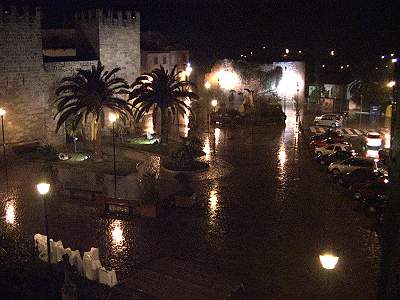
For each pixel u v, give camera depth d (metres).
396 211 10.01
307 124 65.19
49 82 50.22
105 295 16.47
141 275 17.42
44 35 56.53
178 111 51.84
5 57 46.00
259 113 65.19
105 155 47.09
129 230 27.78
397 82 10.78
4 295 15.30
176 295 15.90
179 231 27.53
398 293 9.70
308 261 23.45
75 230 27.78
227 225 28.39
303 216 29.86
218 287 16.47
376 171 36.78
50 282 17.06
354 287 20.80
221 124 63.50
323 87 86.12
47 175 40.19
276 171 41.03
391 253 10.03
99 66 45.06
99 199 32.06
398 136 10.27
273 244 25.55
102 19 56.16
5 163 40.34
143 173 40.66
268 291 20.50
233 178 38.94
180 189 35.81
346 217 29.67
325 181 38.00
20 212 30.86
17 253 17.25
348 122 67.25
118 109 44.22
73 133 47.56
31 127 49.09
